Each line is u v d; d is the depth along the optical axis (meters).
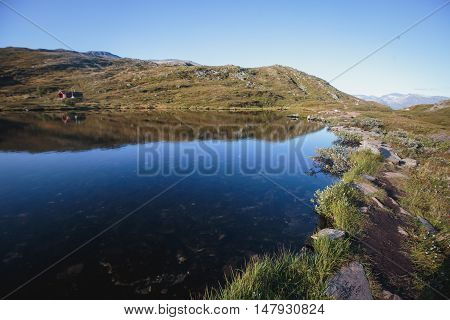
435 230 11.62
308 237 11.73
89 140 31.78
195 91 146.50
